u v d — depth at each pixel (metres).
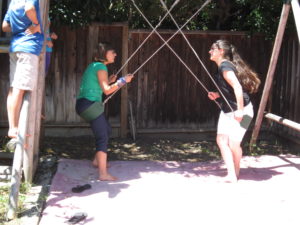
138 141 6.55
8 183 4.28
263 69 6.76
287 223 3.55
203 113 6.78
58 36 6.29
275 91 6.81
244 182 4.59
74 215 3.53
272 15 6.48
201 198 4.07
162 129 6.72
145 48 6.53
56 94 6.41
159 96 6.68
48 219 3.55
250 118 4.55
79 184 4.39
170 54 6.60
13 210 3.55
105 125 4.57
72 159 5.25
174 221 3.55
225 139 4.64
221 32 6.57
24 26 3.83
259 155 6.03
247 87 4.52
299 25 4.60
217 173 4.93
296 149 6.28
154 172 4.89
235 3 6.86
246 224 3.52
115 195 4.09
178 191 4.25
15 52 3.83
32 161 4.31
